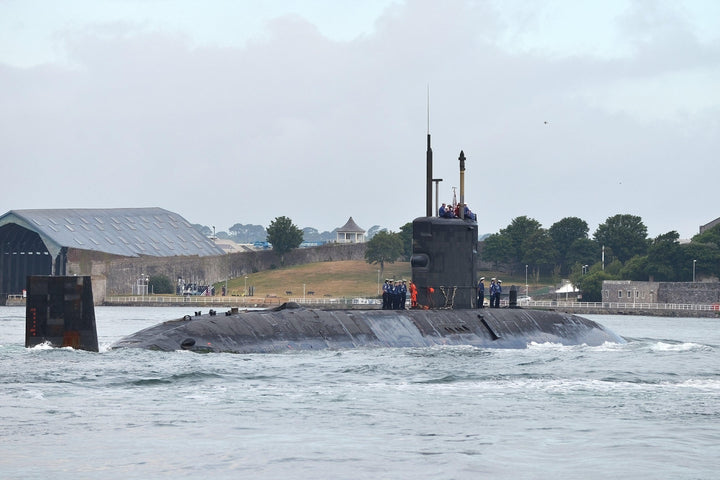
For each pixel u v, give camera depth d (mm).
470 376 135000
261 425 97938
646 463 85062
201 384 120062
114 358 134375
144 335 147125
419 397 117000
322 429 96750
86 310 136375
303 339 152625
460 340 169375
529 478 79688
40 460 82062
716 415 108250
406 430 97250
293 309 161000
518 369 143375
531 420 103938
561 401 116875
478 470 81812
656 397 121125
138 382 119375
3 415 99375
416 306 177125
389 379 129500
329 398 114375
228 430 95188
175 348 140750
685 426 101625
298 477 78562
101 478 77312
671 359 169500
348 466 82188
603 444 92375
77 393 112125
